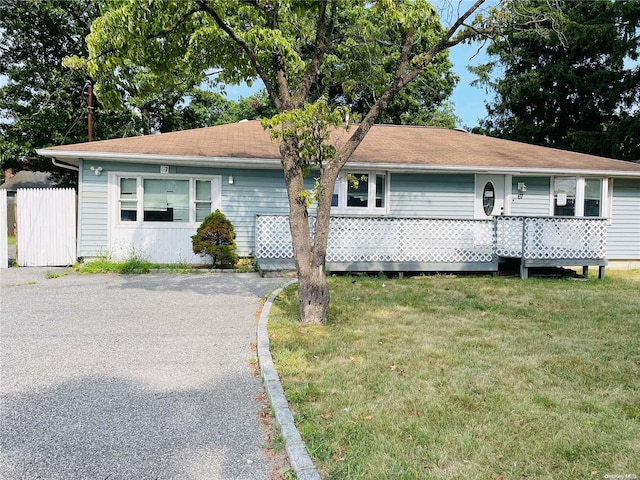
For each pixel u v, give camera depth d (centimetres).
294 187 585
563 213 1245
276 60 625
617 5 2170
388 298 745
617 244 1269
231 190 1141
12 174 3083
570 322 596
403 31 592
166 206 1117
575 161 1248
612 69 2241
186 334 542
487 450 277
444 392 362
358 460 266
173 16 630
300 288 582
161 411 339
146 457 277
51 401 353
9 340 511
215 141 1210
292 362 428
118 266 1022
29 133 1928
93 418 326
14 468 263
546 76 2450
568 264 1016
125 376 408
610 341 508
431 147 1308
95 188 1076
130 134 2117
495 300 739
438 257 1045
